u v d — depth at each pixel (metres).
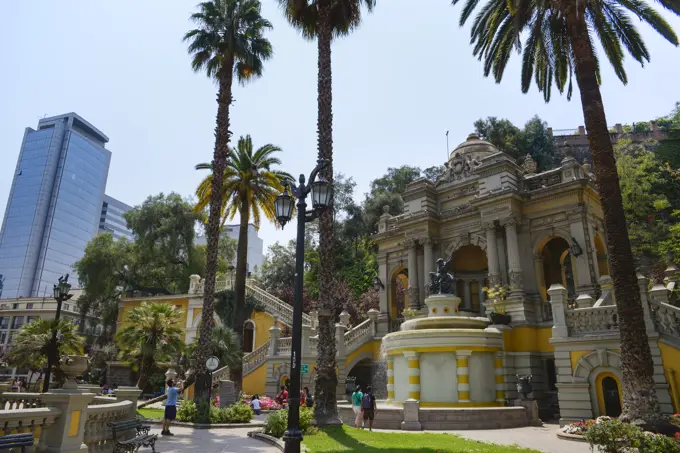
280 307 37.69
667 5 16.64
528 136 52.38
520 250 28.55
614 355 17.45
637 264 36.84
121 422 10.77
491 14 21.17
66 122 155.75
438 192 34.53
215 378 28.33
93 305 49.47
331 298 16.61
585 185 26.69
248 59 26.09
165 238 49.31
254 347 37.66
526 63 21.62
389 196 55.62
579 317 18.95
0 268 139.62
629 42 19.47
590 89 16.58
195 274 47.69
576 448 12.70
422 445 12.09
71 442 8.64
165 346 25.59
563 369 18.69
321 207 10.44
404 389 20.75
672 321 16.86
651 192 42.69
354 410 17.70
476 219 31.67
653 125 60.94
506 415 17.95
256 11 26.44
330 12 20.44
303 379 27.25
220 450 12.07
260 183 32.81
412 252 33.72
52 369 23.25
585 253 25.89
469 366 19.81
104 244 49.50
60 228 145.88
